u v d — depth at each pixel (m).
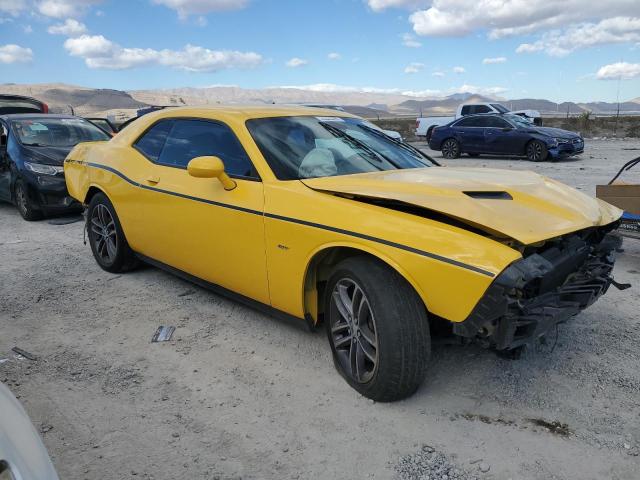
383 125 40.09
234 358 3.71
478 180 3.46
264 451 2.73
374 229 2.97
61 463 2.66
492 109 24.03
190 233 4.20
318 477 2.54
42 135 9.01
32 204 8.26
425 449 2.71
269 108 4.40
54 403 3.19
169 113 4.81
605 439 2.74
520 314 2.76
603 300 4.58
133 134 5.13
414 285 2.80
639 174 12.16
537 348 3.72
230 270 3.93
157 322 4.33
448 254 2.70
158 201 4.47
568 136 16.48
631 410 2.97
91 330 4.21
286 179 3.63
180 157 4.46
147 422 2.99
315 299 3.50
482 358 3.59
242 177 3.79
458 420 2.94
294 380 3.40
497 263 2.59
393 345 2.89
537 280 2.84
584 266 3.37
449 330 3.12
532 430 2.84
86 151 5.75
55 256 6.29
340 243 3.08
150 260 5.00
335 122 4.44
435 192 3.10
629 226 5.18
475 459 2.63
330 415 3.02
